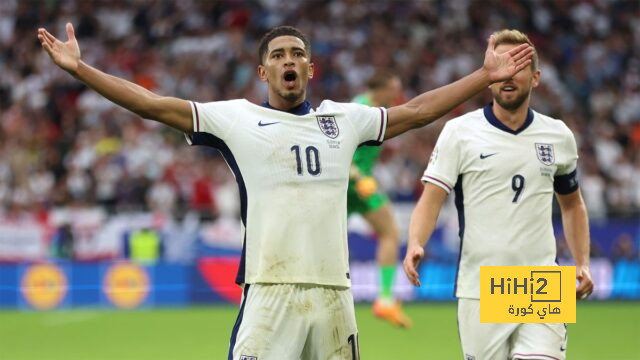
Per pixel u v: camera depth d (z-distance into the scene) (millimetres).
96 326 50562
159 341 44562
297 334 20078
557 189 24047
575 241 24078
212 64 86250
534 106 82750
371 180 39219
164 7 92750
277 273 20031
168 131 75062
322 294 20219
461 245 23234
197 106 20219
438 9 93000
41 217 61500
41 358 39844
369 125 21016
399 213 61406
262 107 20656
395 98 39062
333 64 85875
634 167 76625
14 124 79062
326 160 20391
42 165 73062
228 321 52375
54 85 83938
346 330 20531
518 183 22734
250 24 91500
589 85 87250
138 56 88500
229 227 61688
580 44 91938
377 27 90625
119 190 68688
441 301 60688
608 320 52000
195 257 61219
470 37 91375
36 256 61312
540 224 22797
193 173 68438
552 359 22125
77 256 61219
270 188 20156
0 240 61250
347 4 92562
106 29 91500
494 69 20938
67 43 19219
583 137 78562
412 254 22531
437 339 44594
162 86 84688
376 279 60344
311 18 91750
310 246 20125
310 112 20734
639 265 61500
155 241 61062
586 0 95250
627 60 90688
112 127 76125
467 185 23078
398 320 39875
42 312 57688
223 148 20484
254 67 86000
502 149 22859
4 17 91938
